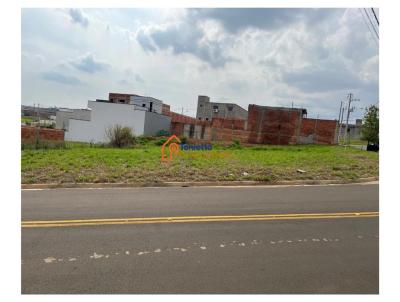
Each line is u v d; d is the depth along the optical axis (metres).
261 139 34.84
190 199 8.69
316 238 5.75
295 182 11.90
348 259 4.90
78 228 6.08
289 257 4.93
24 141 22.25
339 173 13.51
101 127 38.81
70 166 13.12
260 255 4.98
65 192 9.49
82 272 4.36
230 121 35.47
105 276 4.26
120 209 7.49
